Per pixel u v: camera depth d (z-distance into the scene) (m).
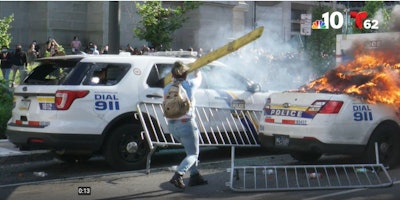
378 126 8.70
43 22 26.28
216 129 9.70
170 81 8.12
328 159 10.16
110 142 8.73
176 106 7.12
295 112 8.60
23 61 18.92
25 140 8.65
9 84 14.40
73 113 8.37
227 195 7.24
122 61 9.02
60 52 20.28
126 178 8.36
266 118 9.05
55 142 8.33
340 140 8.34
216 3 29.02
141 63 9.15
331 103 8.34
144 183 8.00
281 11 33.38
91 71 8.68
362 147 8.55
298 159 9.77
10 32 26.28
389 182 7.79
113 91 8.72
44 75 9.05
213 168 9.23
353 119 8.41
